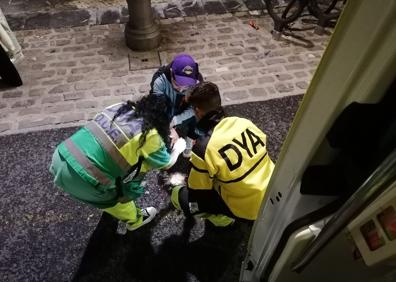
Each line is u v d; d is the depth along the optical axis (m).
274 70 3.90
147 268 2.37
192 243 2.49
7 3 4.96
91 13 4.81
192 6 4.93
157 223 2.60
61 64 3.98
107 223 2.59
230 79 3.77
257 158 1.87
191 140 2.89
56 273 2.34
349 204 0.81
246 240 2.51
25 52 4.16
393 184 0.69
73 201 2.71
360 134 0.83
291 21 4.21
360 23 0.69
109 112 1.86
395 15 0.63
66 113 3.41
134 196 2.15
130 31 4.06
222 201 2.11
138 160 1.91
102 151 1.77
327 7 4.79
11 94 3.62
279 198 1.23
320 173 1.00
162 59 4.04
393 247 0.75
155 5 4.93
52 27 4.56
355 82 0.76
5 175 2.87
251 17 4.74
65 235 2.52
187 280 2.31
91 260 2.40
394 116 0.78
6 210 2.65
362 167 0.88
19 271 2.34
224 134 1.81
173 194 2.40
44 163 2.96
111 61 4.02
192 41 4.32
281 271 1.34
